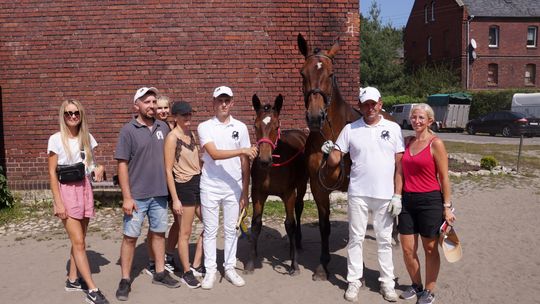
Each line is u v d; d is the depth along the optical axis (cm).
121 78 883
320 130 479
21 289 504
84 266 459
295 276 538
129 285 481
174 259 595
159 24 875
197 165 507
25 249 646
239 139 488
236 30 878
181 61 880
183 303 463
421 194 436
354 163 461
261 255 621
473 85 3803
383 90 4703
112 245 661
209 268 498
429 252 445
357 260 470
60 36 879
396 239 647
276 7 876
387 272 466
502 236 691
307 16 879
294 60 887
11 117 890
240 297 477
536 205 905
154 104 479
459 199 965
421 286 471
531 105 2847
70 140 452
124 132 465
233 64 883
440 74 3869
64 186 450
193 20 876
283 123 893
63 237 700
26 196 884
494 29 3812
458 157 1577
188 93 886
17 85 886
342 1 880
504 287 495
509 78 3822
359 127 459
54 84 885
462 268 554
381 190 448
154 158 477
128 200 466
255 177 539
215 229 497
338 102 504
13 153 894
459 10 3806
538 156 1695
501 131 2709
